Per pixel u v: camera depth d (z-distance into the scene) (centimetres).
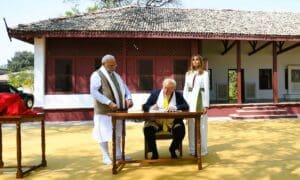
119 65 1457
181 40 1503
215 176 517
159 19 1612
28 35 1345
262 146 775
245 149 739
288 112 1531
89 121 1398
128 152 715
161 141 838
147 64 1480
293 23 1756
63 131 1101
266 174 526
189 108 651
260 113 1459
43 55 1388
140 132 1048
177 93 632
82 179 511
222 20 1684
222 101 1939
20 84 4091
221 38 1468
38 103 1385
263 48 2061
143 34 1401
